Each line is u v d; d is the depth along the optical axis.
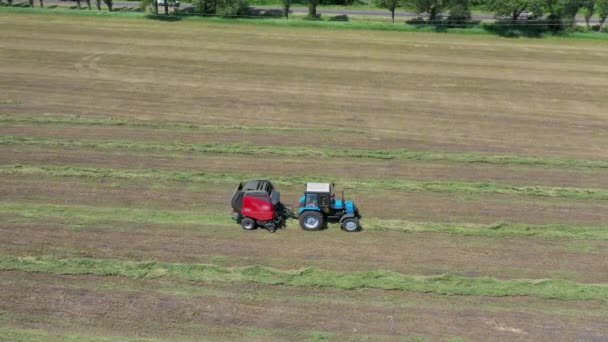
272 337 14.73
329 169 25.58
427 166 26.23
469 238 19.86
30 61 41.81
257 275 17.31
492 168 26.17
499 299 16.44
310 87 37.94
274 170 25.33
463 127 31.56
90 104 33.50
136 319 15.32
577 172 25.94
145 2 57.78
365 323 15.35
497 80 40.31
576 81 40.47
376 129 30.91
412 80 39.94
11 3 61.88
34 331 14.73
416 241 19.59
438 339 14.75
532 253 18.98
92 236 19.44
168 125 30.42
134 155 26.55
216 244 19.16
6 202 21.75
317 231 20.12
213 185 23.73
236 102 34.66
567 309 16.03
